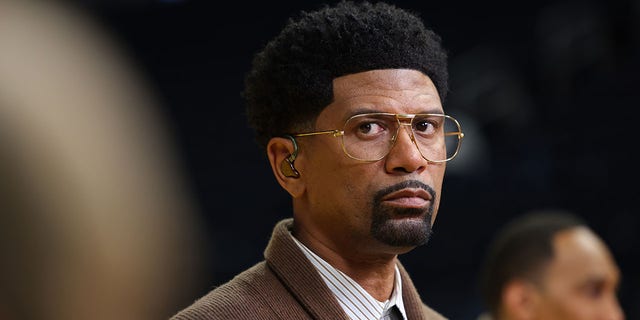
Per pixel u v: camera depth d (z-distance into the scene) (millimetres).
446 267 25484
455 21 23734
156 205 1063
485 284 8703
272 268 4555
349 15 4465
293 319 4344
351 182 4289
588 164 23344
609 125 22797
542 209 24031
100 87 1049
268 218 24391
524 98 20672
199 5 25016
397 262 4922
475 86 21172
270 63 4613
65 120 1023
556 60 19281
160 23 24953
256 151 24641
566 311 8094
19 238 1022
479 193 24719
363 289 4488
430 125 4430
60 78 1029
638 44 17250
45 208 1021
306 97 4395
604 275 8172
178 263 1092
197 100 24953
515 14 23406
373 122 4312
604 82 22250
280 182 4602
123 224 1040
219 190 24641
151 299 1067
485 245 25016
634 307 23062
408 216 4297
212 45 25078
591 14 18109
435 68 4559
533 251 8219
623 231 23328
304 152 4473
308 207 4535
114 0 24188
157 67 24891
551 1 23031
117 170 1039
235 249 24094
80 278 1037
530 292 8203
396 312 4695
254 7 25047
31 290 1033
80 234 1025
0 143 1019
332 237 4453
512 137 21562
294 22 4695
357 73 4344
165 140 1140
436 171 4402
